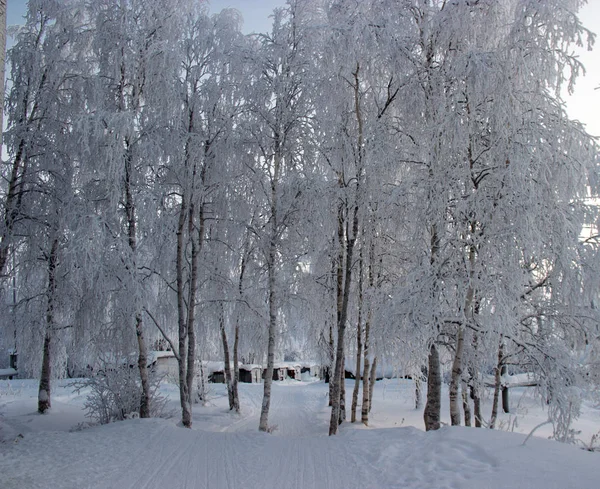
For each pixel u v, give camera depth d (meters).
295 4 11.31
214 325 14.92
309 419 15.88
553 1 8.13
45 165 13.18
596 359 8.87
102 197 11.38
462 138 8.59
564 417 8.20
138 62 11.01
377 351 9.34
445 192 8.72
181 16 11.55
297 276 12.89
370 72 10.10
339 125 10.79
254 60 11.16
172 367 26.12
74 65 13.33
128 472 6.38
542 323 9.06
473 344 10.02
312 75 10.98
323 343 15.12
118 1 11.30
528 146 8.11
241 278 14.29
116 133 10.05
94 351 11.97
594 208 8.49
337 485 5.50
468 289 8.71
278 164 11.55
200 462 6.88
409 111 9.95
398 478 5.36
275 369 39.59
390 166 9.71
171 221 11.77
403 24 9.62
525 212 7.80
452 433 6.64
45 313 13.47
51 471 6.41
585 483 4.34
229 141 11.25
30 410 14.89
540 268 8.87
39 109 13.38
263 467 6.54
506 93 8.21
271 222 11.96
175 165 11.24
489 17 8.81
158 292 13.24
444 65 9.29
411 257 10.07
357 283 13.45
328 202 10.68
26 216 13.06
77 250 9.69
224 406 18.66
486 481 4.71
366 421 14.16
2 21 4.93
